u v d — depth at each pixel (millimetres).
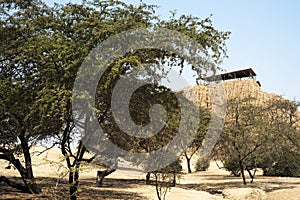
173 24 11328
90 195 16125
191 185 24719
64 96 9367
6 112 11641
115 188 19500
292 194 18859
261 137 24703
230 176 33125
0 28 12273
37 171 23266
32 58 10859
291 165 31688
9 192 15094
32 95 10742
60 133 11875
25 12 12742
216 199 17891
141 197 16281
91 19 10977
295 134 27594
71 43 10602
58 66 10141
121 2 11531
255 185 24219
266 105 39031
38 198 13602
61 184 18094
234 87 47844
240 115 25125
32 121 11500
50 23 11789
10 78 11609
